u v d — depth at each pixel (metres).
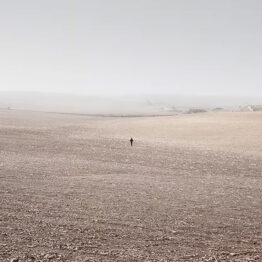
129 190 22.47
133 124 91.50
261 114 97.62
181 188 24.20
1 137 54.91
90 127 86.44
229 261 11.12
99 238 12.92
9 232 12.91
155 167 34.09
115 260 10.60
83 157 38.78
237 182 27.97
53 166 31.09
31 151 41.34
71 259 10.50
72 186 22.81
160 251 11.80
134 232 13.94
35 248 11.37
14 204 17.30
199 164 37.16
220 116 98.50
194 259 11.15
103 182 24.80
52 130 75.06
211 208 18.86
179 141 61.09
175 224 15.45
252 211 18.64
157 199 20.33
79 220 15.23
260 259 11.48
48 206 17.36
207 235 14.13
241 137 63.06
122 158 39.44
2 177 24.44
